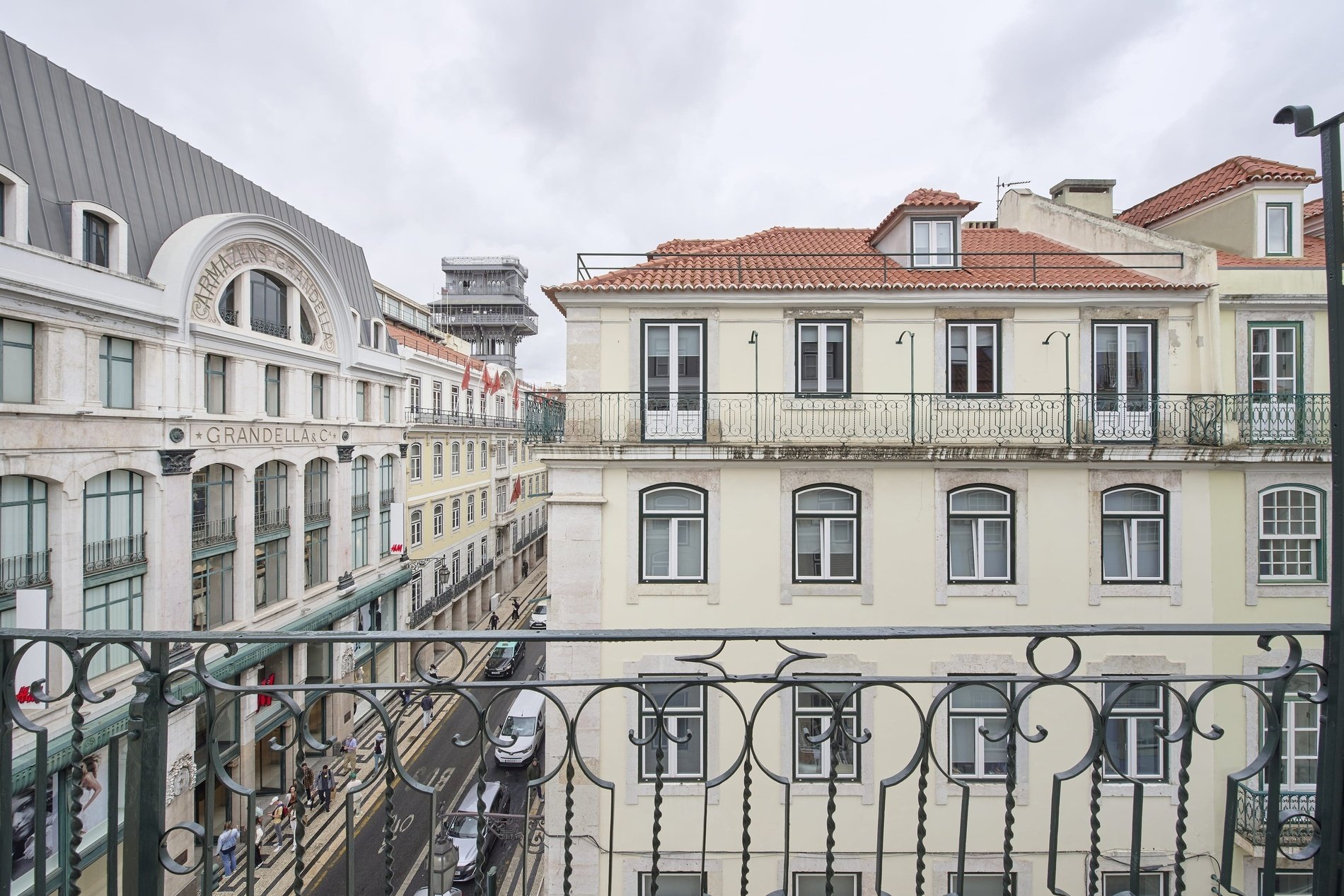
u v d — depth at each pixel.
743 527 11.09
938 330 11.55
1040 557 11.09
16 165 13.85
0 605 12.86
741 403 11.45
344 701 23.61
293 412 21.56
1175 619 11.06
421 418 31.19
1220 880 3.29
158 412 16.33
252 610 19.59
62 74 15.43
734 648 10.86
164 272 16.58
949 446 10.87
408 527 30.16
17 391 13.30
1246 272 11.62
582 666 10.87
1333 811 3.06
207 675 3.17
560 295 11.34
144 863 3.07
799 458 10.97
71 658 3.10
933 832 10.55
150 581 16.22
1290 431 11.31
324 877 15.92
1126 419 11.59
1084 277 12.26
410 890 15.16
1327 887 3.06
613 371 11.48
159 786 3.12
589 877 10.56
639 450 10.92
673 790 10.55
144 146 17.48
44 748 3.10
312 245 21.94
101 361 15.09
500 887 14.73
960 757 10.77
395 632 3.17
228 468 19.11
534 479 52.84
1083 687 10.81
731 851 10.51
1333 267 3.02
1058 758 10.69
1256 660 10.90
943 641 10.91
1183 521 11.12
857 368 11.52
